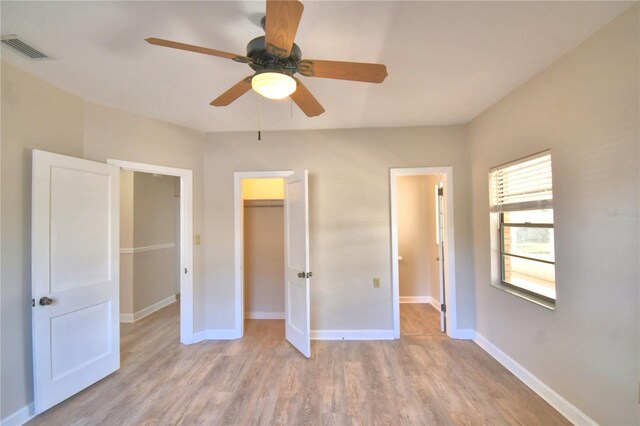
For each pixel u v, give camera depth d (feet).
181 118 10.46
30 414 7.24
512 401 7.52
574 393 6.64
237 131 11.94
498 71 7.52
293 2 3.74
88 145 8.95
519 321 8.57
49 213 7.56
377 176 11.73
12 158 7.05
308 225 11.12
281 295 14.35
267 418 7.04
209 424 6.87
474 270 11.24
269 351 10.61
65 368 7.82
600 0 5.12
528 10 5.33
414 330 12.34
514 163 8.64
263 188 14.69
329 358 9.98
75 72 7.32
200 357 10.20
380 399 7.68
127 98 8.80
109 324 9.05
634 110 5.30
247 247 14.52
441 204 12.28
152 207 15.87
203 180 11.98
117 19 5.42
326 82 7.97
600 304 5.99
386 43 6.24
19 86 7.18
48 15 5.28
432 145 11.60
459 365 9.37
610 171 5.75
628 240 5.44
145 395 8.02
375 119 10.87
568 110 6.70
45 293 7.43
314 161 11.85
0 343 6.76
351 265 11.69
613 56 5.65
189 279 11.36
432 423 6.77
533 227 8.41
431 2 5.07
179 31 5.78
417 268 16.22
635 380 5.36
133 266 14.25
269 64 5.18
